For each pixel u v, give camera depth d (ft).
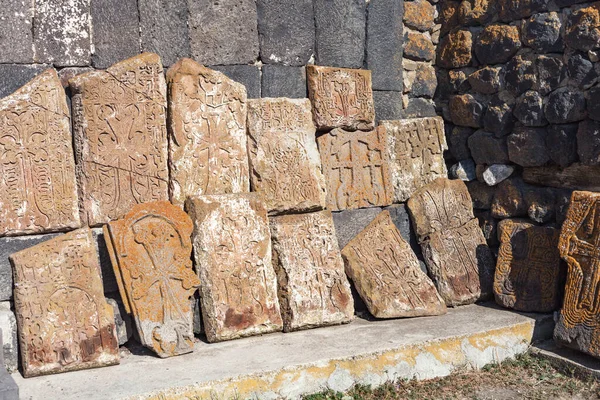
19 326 14.80
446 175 21.21
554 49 18.84
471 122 20.98
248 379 14.39
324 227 18.53
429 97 21.91
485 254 20.26
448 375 16.43
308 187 18.80
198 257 16.72
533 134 19.44
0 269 15.44
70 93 16.44
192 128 17.38
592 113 17.99
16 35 15.71
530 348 17.60
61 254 15.34
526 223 19.27
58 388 13.85
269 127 18.43
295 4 19.22
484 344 17.12
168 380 14.11
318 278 17.99
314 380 15.05
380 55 20.65
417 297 18.65
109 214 16.48
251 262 17.20
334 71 19.49
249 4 18.54
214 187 17.61
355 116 19.74
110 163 16.47
